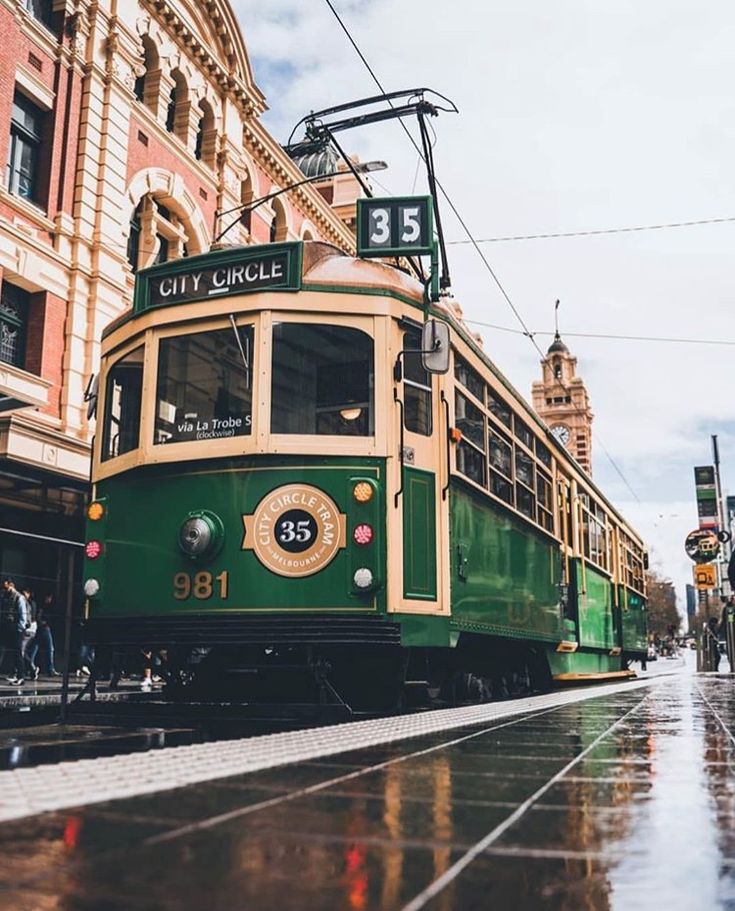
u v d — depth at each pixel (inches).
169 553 281.1
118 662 304.3
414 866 91.9
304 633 263.4
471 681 365.4
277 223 983.6
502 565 370.9
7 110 617.0
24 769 143.6
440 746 192.2
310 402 277.9
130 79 724.7
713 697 391.9
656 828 110.7
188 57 808.9
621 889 85.0
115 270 695.1
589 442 3518.7
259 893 82.0
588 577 597.0
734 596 1045.2
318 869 90.0
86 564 299.1
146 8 748.6
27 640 520.4
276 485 272.7
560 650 510.0
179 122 805.9
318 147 527.8
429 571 286.4
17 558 611.2
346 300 285.0
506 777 148.3
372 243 334.6
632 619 844.0
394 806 121.7
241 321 283.6
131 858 92.6
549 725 247.0
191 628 273.3
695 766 163.6
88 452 644.1
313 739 195.8
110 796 124.6
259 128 919.0
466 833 106.7
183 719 280.5
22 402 434.0
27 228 626.2
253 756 165.3
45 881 84.4
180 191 781.9
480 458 349.4
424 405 297.9
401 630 267.9
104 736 232.7
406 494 280.2
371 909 78.3
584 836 106.1
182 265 298.7
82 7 685.3
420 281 350.3
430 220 333.4
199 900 79.7
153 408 291.6
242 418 277.1
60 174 666.2
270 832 105.0
